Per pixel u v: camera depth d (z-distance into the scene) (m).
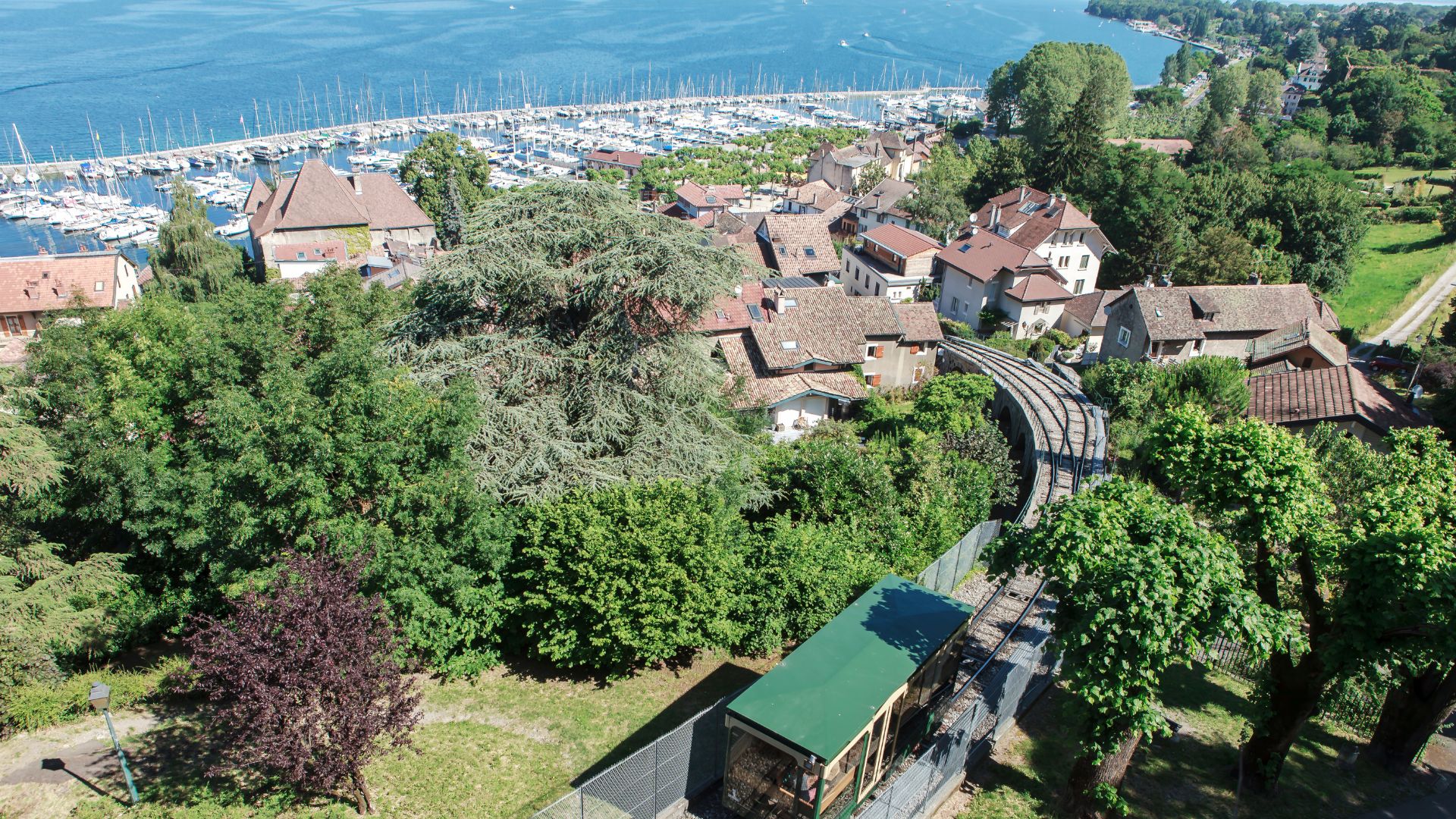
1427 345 62.06
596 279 27.59
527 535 24.19
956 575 29.11
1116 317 65.50
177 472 24.05
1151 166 95.00
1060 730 21.72
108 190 139.88
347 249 88.62
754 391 51.84
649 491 24.38
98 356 26.03
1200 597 16.55
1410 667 17.66
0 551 21.58
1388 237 97.19
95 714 21.16
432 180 108.81
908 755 20.47
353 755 16.36
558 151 184.62
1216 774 20.28
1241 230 87.81
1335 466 28.17
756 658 25.22
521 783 19.58
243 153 164.38
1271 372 54.94
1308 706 18.72
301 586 16.73
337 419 21.78
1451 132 122.50
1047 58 152.25
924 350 60.31
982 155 143.50
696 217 120.69
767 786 17.30
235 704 16.62
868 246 90.81
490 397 26.72
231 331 25.89
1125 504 18.77
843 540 27.67
